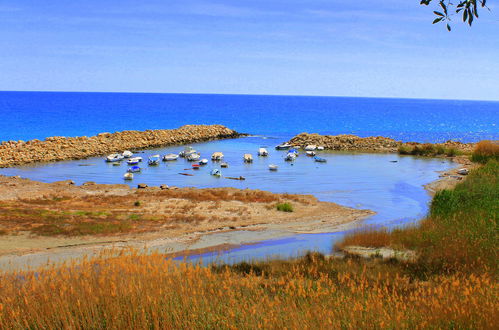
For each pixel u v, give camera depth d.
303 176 50.28
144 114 195.38
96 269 9.28
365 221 28.14
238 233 24.69
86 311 6.88
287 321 7.13
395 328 6.97
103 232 23.78
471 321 7.01
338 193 39.69
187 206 31.28
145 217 27.52
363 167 57.56
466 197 23.72
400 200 36.38
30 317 6.93
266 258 17.47
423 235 17.20
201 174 52.50
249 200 34.38
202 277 9.84
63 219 26.00
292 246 21.56
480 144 52.16
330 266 14.40
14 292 8.05
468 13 5.32
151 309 7.13
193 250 21.00
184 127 101.62
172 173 53.47
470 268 12.56
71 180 45.31
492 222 16.59
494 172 35.00
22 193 35.31
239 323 7.04
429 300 8.42
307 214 30.20
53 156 65.25
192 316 7.06
